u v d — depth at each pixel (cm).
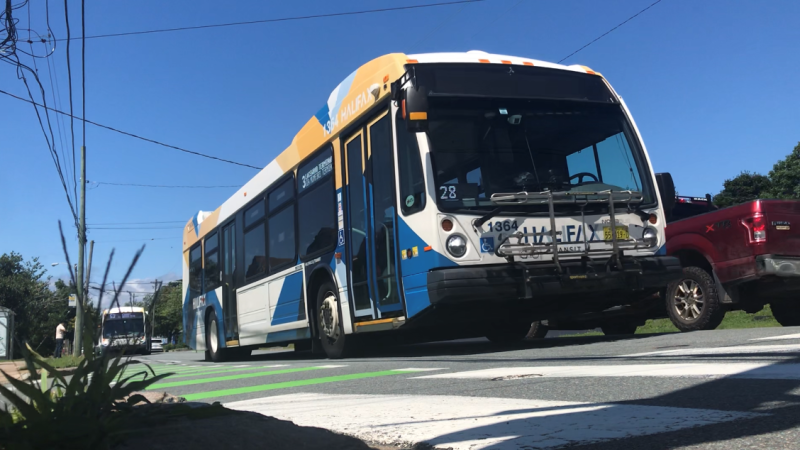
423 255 675
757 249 762
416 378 489
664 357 487
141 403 216
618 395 324
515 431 244
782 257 753
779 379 332
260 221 1190
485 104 729
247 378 639
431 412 304
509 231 680
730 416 250
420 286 677
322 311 927
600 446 215
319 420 302
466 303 666
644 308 926
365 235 802
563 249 687
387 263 748
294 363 886
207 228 1544
